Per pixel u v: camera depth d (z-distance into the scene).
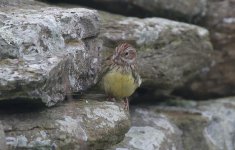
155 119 13.70
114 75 11.74
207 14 15.52
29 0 11.98
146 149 12.26
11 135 9.27
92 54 11.38
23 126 9.44
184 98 15.59
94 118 10.28
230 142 14.74
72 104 10.19
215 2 15.73
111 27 12.82
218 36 15.59
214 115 14.78
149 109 14.20
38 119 9.65
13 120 9.51
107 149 11.13
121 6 14.12
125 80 11.78
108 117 10.47
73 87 10.61
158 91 14.31
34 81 9.18
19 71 9.26
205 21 15.53
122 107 11.04
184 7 14.73
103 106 10.72
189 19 15.00
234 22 15.62
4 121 9.44
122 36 12.67
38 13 10.60
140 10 14.31
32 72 9.27
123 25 12.96
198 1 15.04
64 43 10.37
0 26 9.83
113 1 14.03
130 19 13.46
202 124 14.29
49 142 9.37
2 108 9.67
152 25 13.36
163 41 13.48
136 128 13.04
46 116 9.76
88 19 11.16
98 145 10.11
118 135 10.55
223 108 15.27
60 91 10.03
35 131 9.42
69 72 10.39
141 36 12.97
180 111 14.53
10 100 9.36
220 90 15.84
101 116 10.40
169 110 14.45
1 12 10.39
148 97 14.34
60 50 10.23
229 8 15.66
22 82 9.12
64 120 9.81
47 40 10.04
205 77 15.62
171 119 14.02
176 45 13.81
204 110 15.04
